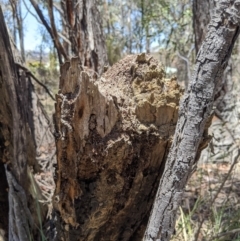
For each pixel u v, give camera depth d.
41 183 2.06
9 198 1.37
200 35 2.17
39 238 1.46
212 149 1.13
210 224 1.56
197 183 2.12
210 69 0.70
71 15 2.21
